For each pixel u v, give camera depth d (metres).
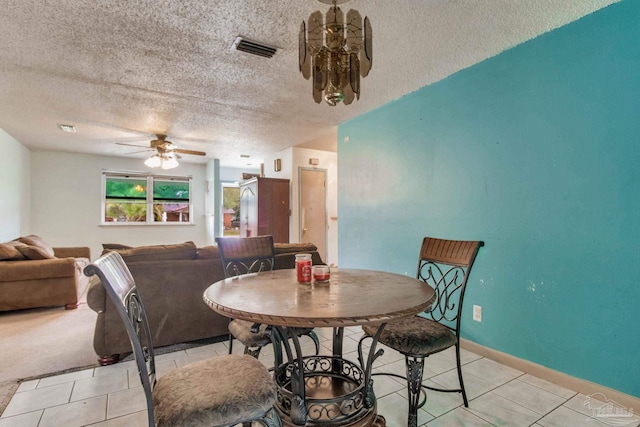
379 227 3.68
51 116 4.04
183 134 4.92
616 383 1.85
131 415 1.71
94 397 1.89
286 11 1.99
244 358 1.38
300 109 3.79
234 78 2.96
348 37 1.61
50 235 6.20
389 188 3.54
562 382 2.06
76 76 2.90
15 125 4.43
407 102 3.31
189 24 2.12
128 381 2.09
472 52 2.47
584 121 2.01
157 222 7.21
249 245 2.41
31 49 2.43
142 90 3.23
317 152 6.11
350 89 1.74
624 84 1.84
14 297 3.49
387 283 1.65
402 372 2.22
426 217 3.09
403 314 1.16
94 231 6.58
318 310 1.15
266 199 5.69
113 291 1.01
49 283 3.64
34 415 1.71
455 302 2.75
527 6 1.92
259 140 5.32
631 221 1.81
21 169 5.52
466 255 1.88
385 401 1.87
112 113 3.93
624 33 1.84
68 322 3.27
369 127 3.84
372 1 1.87
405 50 2.44
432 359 2.46
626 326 1.82
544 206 2.20
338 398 1.40
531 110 2.28
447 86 2.89
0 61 2.62
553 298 2.14
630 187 1.82
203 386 1.14
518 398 1.90
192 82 3.04
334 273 1.97
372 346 1.49
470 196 2.69
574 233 2.04
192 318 2.65
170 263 2.62
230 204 8.71
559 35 2.13
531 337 2.25
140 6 1.93
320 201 6.14
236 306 1.21
